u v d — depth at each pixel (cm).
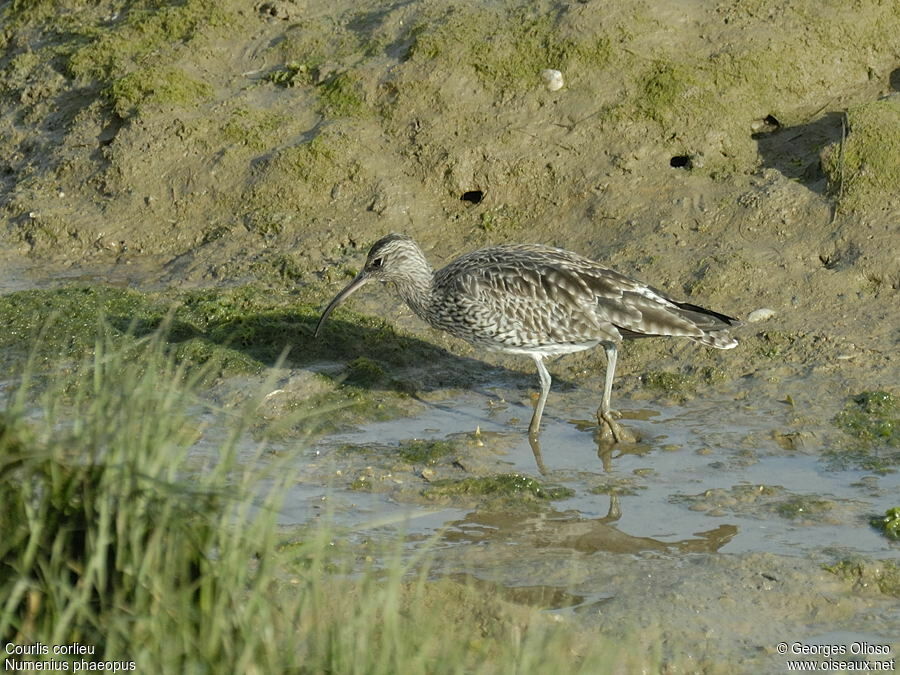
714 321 1361
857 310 1499
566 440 1346
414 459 1295
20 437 906
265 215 1773
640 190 1702
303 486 1229
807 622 979
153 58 1984
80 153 1900
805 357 1445
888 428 1302
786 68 1770
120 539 846
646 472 1259
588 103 1775
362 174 1786
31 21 2180
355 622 841
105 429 889
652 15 1825
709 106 1742
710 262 1579
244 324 1553
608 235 1669
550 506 1191
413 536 1131
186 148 1858
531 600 1011
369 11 2003
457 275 1429
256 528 895
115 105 1916
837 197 1606
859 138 1619
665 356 1491
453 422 1396
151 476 870
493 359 1541
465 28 1869
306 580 884
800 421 1338
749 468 1255
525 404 1443
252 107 1897
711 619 980
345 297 1496
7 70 2081
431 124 1803
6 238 1823
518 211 1742
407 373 1505
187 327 1561
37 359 1499
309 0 2052
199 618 836
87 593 841
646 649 939
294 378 1448
